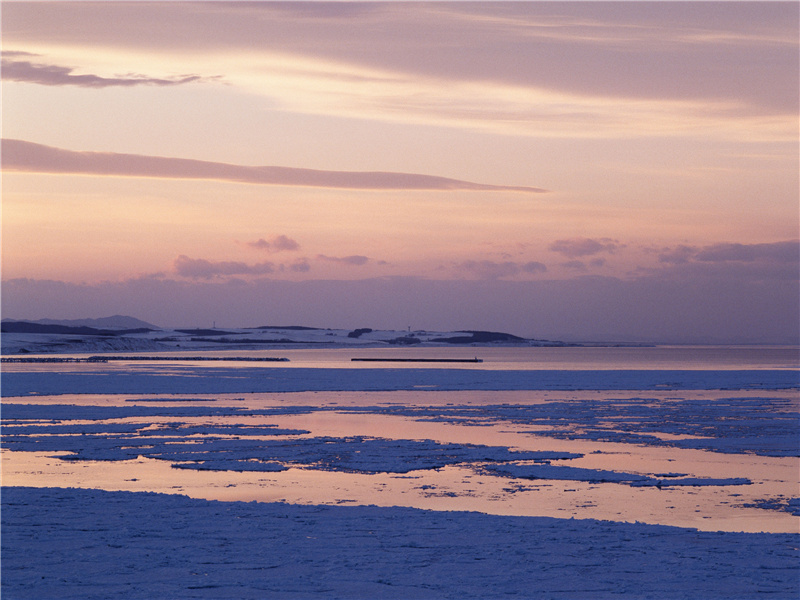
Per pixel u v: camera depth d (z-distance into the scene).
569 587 11.32
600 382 70.00
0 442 29.64
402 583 11.47
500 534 14.86
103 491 19.42
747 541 14.52
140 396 53.31
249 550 13.38
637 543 14.18
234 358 153.25
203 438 31.22
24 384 64.12
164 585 11.25
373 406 46.03
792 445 29.83
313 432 33.44
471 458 26.47
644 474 23.67
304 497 20.00
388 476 23.23
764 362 146.50
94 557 12.80
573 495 20.48
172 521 15.77
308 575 11.88
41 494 18.81
